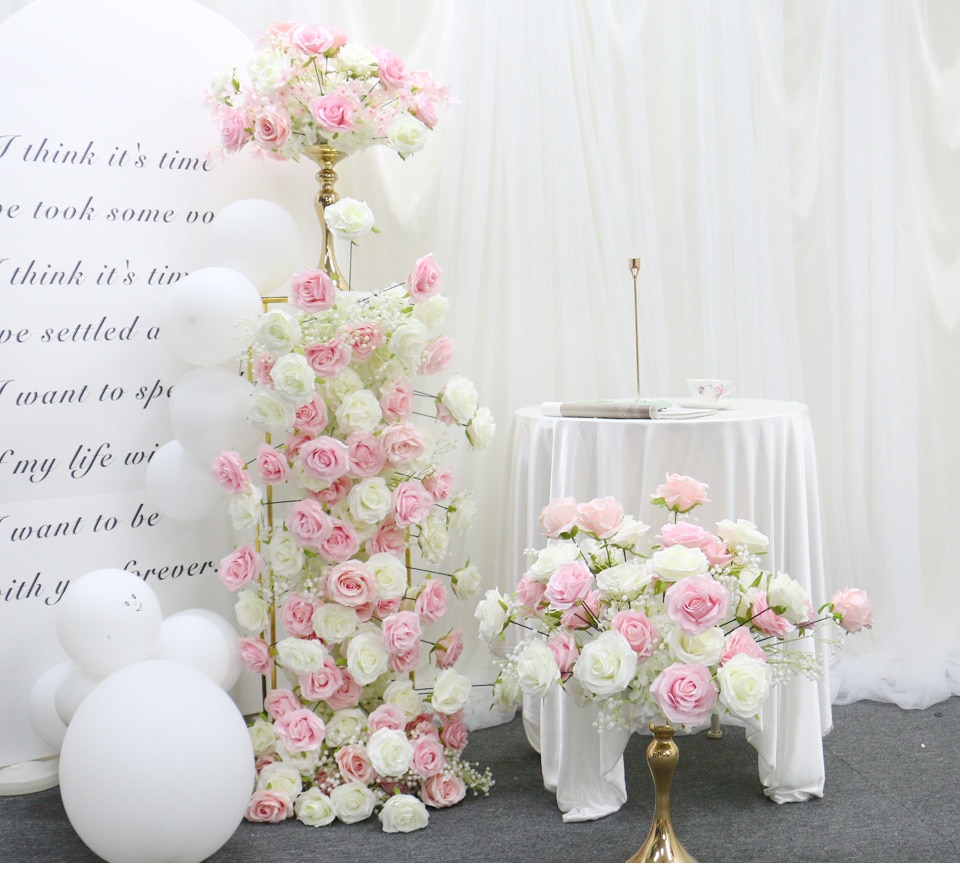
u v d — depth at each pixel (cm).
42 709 233
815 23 309
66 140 242
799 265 312
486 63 290
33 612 240
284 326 217
